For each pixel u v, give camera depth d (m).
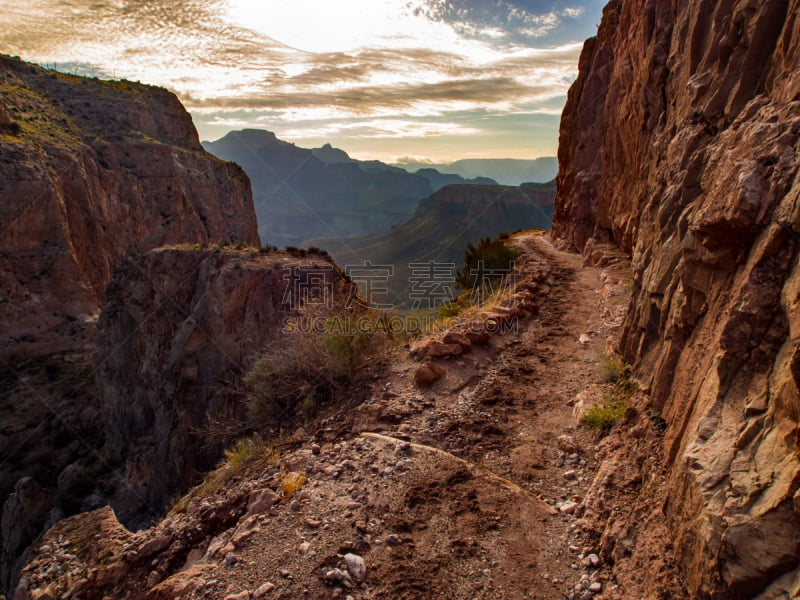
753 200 3.24
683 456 3.21
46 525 19.75
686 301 4.33
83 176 55.56
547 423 6.30
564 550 4.00
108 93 73.62
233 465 6.39
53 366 42.16
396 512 4.58
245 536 4.44
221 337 15.36
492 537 4.21
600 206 19.67
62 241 49.38
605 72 22.98
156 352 19.45
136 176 64.06
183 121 83.12
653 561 3.26
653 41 13.55
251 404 8.38
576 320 10.72
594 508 4.33
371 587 3.73
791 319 2.64
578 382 7.41
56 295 48.16
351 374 8.28
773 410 2.67
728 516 2.57
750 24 4.59
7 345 43.62
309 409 7.58
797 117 3.28
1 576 21.22
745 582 2.41
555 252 22.61
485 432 6.14
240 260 16.83
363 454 5.68
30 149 51.22
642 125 13.70
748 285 3.10
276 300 14.92
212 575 4.01
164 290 19.56
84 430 31.89
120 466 21.36
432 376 7.62
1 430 32.38
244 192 87.00
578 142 25.53
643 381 5.80
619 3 22.70
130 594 4.26
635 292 6.72
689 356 4.20
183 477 14.45
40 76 70.25
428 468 5.25
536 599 3.55
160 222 65.75
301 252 18.42
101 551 4.84
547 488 4.95
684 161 5.32
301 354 8.29
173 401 16.23
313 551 4.13
